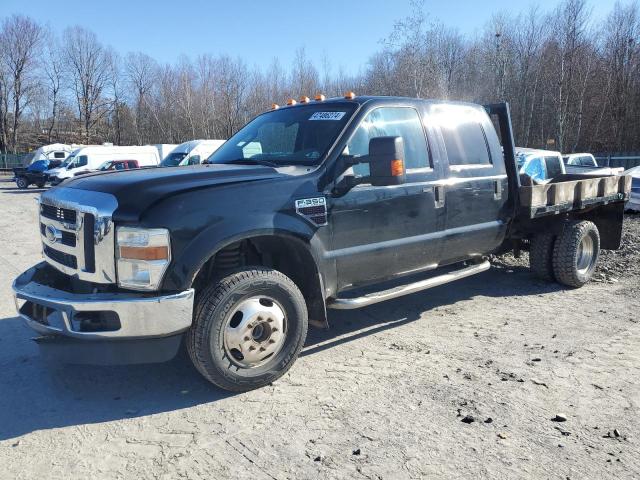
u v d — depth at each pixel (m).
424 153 5.07
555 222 6.65
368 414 3.60
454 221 5.27
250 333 3.86
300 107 5.14
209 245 3.64
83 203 3.71
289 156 4.61
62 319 3.56
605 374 4.16
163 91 63.28
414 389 3.96
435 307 6.00
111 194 3.68
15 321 5.62
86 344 3.62
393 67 25.30
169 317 3.54
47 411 3.74
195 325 3.70
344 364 4.44
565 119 40.28
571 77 39.81
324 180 4.26
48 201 4.15
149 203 3.56
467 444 3.22
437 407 3.68
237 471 3.01
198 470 3.02
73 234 3.79
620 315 5.61
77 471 3.04
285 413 3.64
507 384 4.01
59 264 4.02
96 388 4.07
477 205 5.52
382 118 4.80
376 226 4.58
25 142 79.12
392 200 4.68
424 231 5.00
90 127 76.44
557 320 5.48
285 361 4.07
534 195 5.92
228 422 3.54
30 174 31.73
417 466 3.01
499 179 5.77
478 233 5.55
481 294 6.52
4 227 13.38
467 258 5.70
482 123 5.78
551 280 6.84
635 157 30.27
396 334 5.14
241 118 54.84
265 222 3.87
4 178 48.25
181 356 4.64
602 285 6.88
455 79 33.78
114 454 3.20
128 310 3.47
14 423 3.58
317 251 4.20
